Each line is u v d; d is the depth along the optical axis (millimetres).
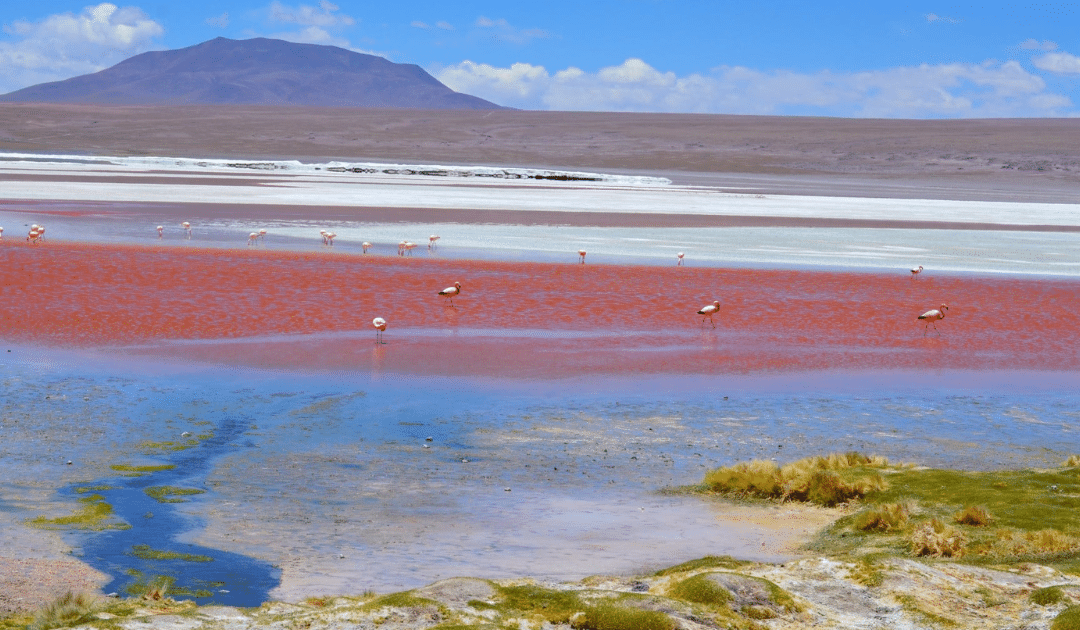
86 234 58125
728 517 17109
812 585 12258
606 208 86750
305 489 18047
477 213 79062
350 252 53469
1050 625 10914
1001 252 61094
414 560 14578
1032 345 35625
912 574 12398
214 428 22266
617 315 38688
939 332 37531
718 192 118062
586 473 19688
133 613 11188
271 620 10688
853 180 169375
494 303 40219
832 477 18125
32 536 14930
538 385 27594
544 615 10891
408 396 25844
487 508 17297
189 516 16266
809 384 28828
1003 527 15586
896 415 25469
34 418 22359
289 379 27391
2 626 11125
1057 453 22109
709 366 30812
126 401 24406
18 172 113688
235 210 76375
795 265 53062
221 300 38844
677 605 11016
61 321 34156
